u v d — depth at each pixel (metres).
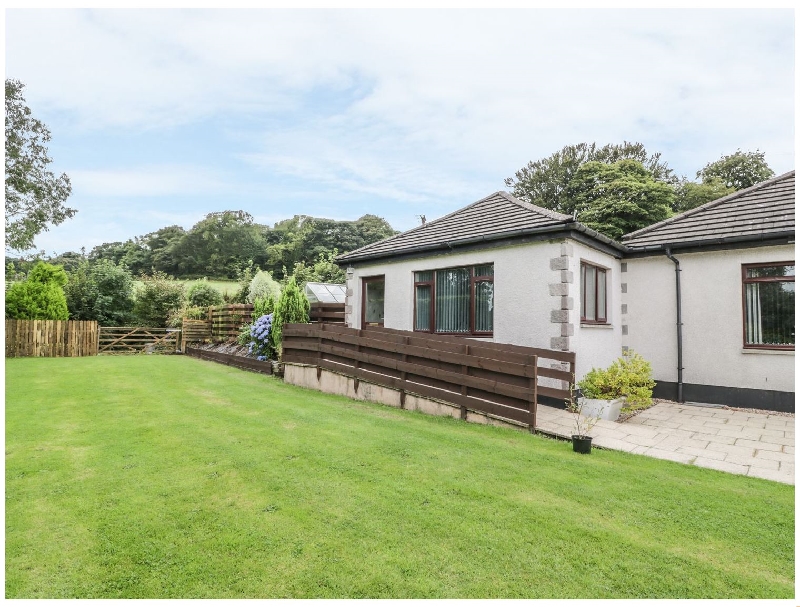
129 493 4.01
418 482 4.29
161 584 2.71
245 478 4.37
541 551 3.09
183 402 8.13
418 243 11.25
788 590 2.69
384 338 9.12
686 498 4.04
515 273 9.11
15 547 3.08
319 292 20.03
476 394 7.05
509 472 4.59
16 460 4.88
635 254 10.56
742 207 9.98
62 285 20.22
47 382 10.38
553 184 37.06
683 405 9.41
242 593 2.63
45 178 24.11
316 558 2.98
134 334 20.30
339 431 6.11
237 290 32.88
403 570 2.86
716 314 9.53
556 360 8.10
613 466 4.92
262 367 12.59
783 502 4.00
